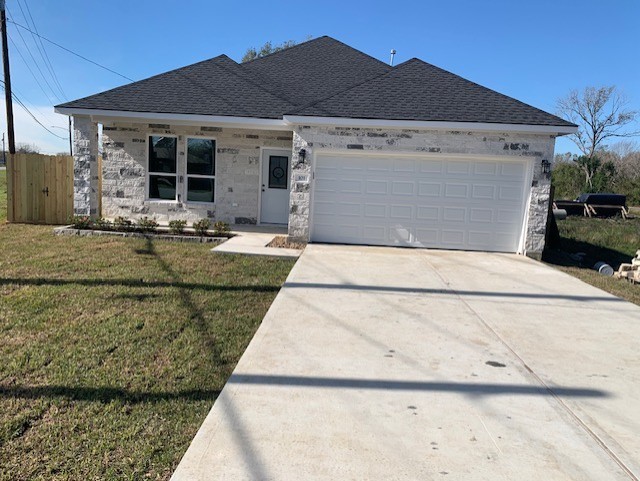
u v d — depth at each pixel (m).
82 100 11.66
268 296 6.02
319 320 5.06
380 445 2.75
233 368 3.88
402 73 11.46
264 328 4.74
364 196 10.41
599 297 6.57
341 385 3.53
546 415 3.19
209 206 13.09
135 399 3.32
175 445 2.81
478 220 10.29
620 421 3.15
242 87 12.98
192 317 5.09
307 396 3.34
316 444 2.74
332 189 10.45
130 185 13.00
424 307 5.73
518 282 7.33
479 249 10.36
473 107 10.07
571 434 2.96
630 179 30.38
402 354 4.18
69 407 3.20
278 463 2.55
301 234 10.25
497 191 10.18
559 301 6.29
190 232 10.70
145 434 2.91
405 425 2.99
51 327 4.62
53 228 11.14
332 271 7.53
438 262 8.75
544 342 4.65
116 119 11.65
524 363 4.08
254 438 2.79
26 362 3.84
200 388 3.52
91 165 11.62
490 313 5.60
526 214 9.95
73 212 11.91
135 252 8.41
